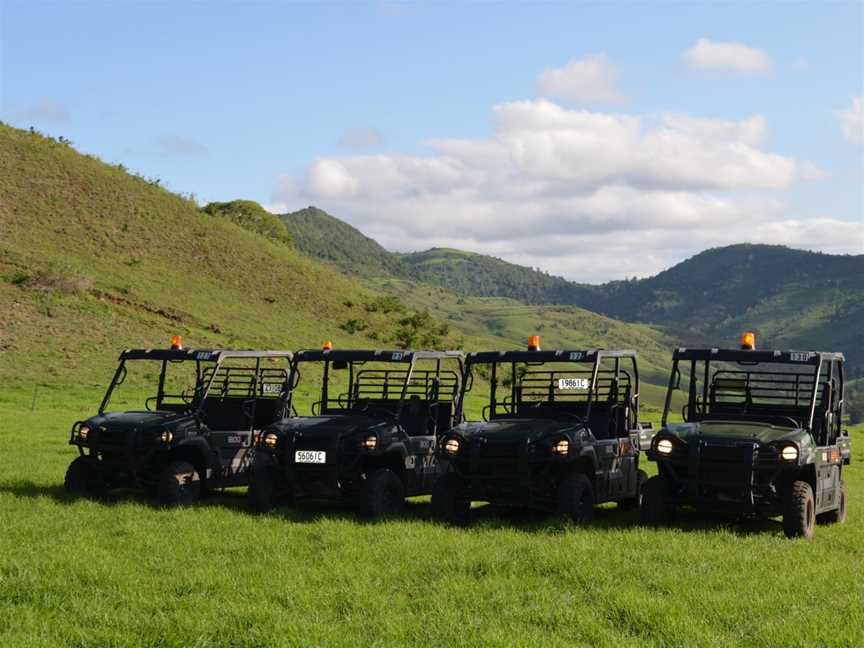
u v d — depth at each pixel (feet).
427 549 31.22
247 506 41.09
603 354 40.29
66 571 27.32
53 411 101.91
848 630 21.99
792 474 35.88
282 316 243.19
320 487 39.11
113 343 164.66
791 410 39.17
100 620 22.75
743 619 23.22
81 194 274.57
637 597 24.58
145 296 211.00
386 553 30.58
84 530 34.12
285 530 34.96
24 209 247.50
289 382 44.88
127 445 41.37
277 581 26.53
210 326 203.41
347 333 249.96
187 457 43.93
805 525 34.14
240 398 46.93
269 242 330.13
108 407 108.58
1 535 32.55
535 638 21.31
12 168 271.90
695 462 35.04
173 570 28.02
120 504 40.52
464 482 38.34
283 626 22.03
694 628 22.12
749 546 32.04
